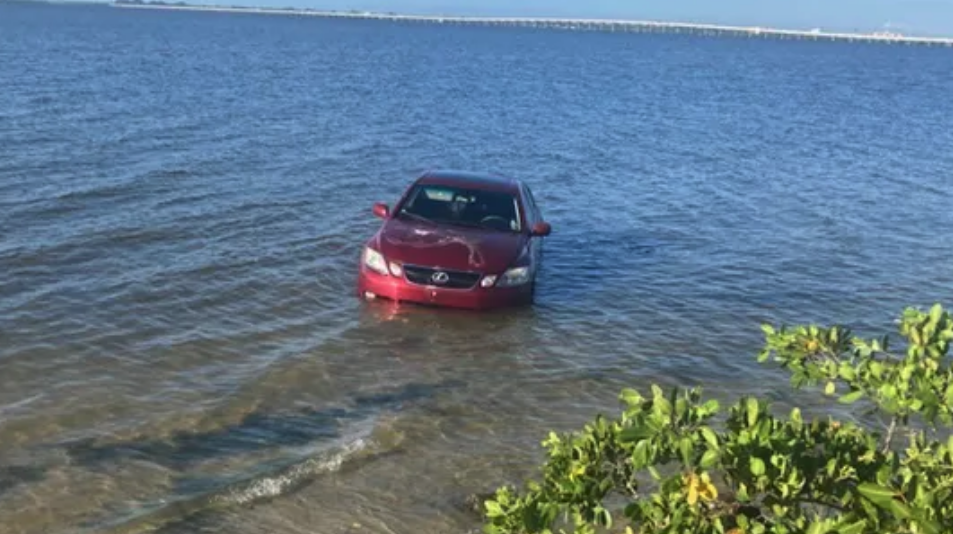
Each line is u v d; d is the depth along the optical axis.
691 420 3.03
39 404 7.45
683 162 25.00
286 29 163.88
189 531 5.68
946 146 32.16
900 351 10.09
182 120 25.94
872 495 2.86
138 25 129.75
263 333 9.51
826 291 12.58
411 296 10.28
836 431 3.50
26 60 43.44
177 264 11.88
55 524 5.67
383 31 182.88
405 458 6.82
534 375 8.73
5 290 10.38
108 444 6.82
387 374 8.55
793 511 3.04
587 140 28.83
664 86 57.84
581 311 10.91
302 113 30.30
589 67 76.69
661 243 15.09
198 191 16.62
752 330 10.59
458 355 9.16
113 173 17.59
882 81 80.25
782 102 49.97
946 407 3.14
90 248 12.33
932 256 15.13
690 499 2.93
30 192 15.42
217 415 7.44
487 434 7.33
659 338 10.08
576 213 17.44
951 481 2.97
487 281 10.27
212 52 65.19
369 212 15.88
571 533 5.50
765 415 3.11
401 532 5.80
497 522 3.39
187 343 9.09
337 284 11.39
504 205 11.52
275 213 15.31
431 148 24.94
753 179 22.70
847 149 29.94
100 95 30.44
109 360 8.52
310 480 6.40
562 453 3.41
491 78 55.97
